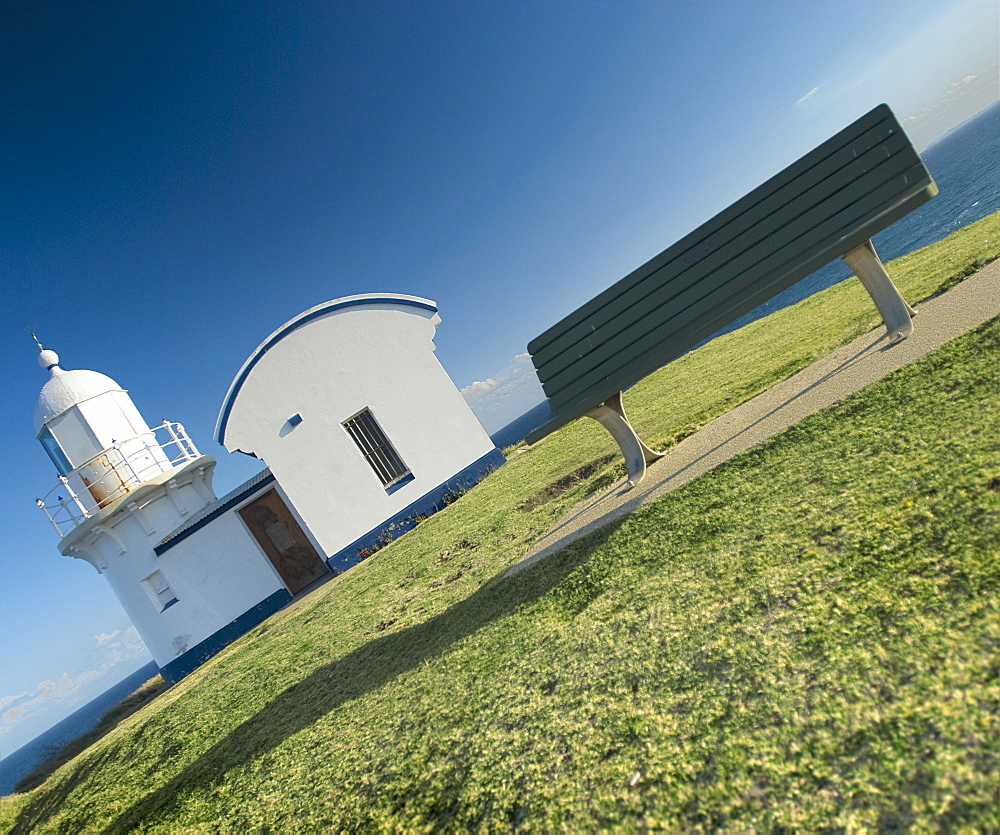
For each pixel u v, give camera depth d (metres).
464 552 7.44
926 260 7.84
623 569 3.91
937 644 2.07
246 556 15.88
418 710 3.83
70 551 16.84
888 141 3.76
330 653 6.52
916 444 3.24
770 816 1.85
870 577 2.55
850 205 3.86
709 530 3.71
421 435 14.04
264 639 10.52
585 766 2.53
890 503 2.90
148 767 6.33
